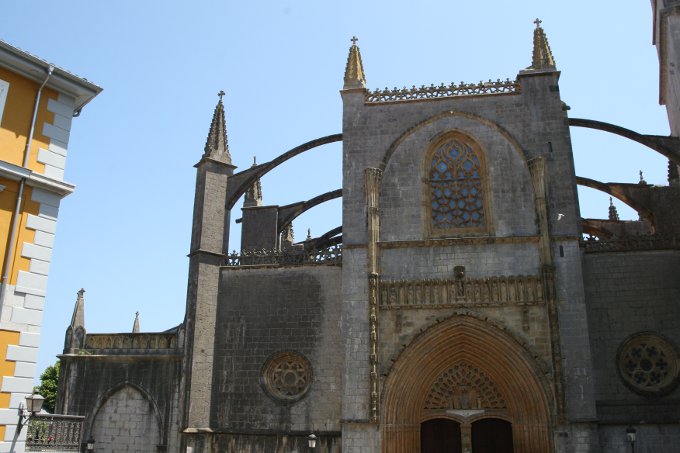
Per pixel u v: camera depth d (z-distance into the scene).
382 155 36.75
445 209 35.88
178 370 35.50
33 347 21.73
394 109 37.66
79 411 35.91
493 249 33.84
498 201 34.84
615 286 33.16
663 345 32.12
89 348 37.22
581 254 33.50
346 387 32.56
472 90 37.41
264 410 34.06
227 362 35.31
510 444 32.66
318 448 32.72
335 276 35.66
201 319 35.62
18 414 20.94
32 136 23.31
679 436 30.23
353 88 38.28
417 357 32.75
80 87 24.89
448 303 33.06
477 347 32.84
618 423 30.70
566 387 30.94
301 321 35.25
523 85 36.72
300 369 34.72
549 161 35.03
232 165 39.72
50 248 22.94
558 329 31.75
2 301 21.22
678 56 37.81
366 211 35.59
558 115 35.78
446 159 36.78
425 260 34.22
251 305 36.12
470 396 33.12
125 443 34.91
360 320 33.56
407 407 32.59
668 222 38.56
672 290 32.66
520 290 32.81
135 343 36.75
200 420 34.09
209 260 36.94
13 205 22.27
